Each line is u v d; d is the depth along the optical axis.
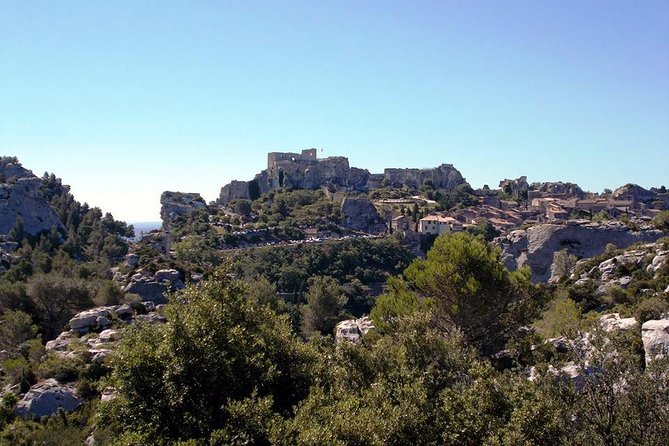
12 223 150.00
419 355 25.83
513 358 33.06
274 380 25.58
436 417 21.20
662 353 20.44
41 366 49.41
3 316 76.44
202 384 22.86
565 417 18.72
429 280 38.78
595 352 19.81
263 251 147.25
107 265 126.88
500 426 19.36
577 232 126.88
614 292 61.16
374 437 18.84
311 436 17.91
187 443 19.05
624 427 17.78
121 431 23.47
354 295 123.50
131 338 26.00
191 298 27.16
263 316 29.81
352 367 27.08
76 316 69.12
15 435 38.25
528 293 39.25
